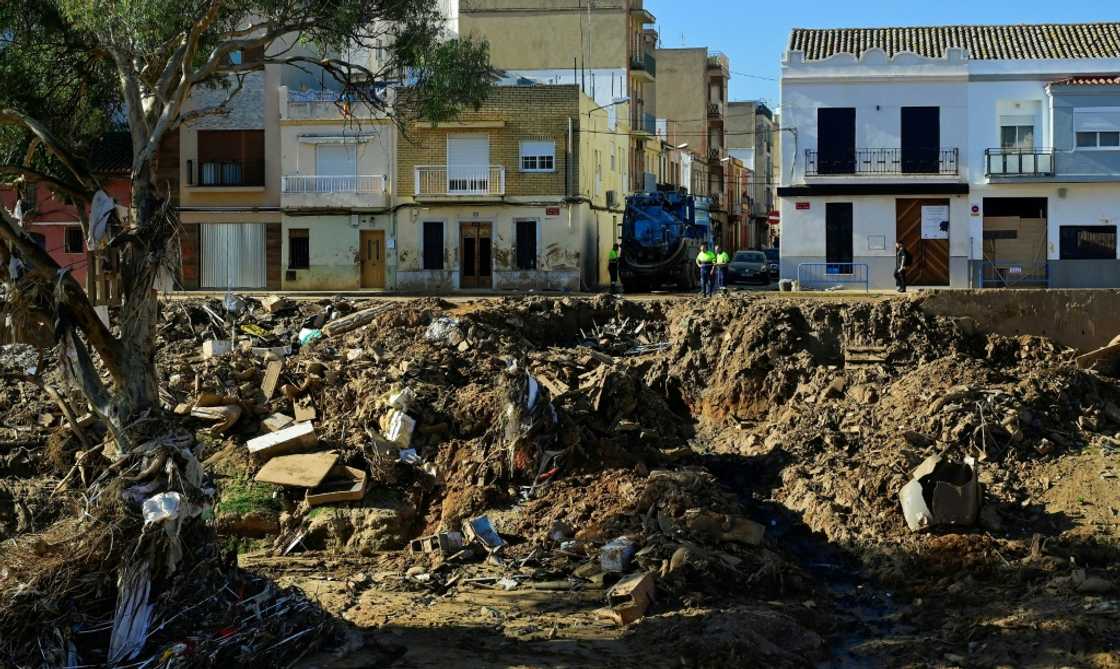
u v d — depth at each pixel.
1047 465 21.09
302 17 20.06
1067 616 15.20
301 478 20.09
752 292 43.31
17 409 22.59
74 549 13.95
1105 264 45.62
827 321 27.05
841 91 46.38
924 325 26.70
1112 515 19.25
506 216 50.38
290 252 51.06
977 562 17.50
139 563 13.66
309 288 51.00
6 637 13.05
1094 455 21.36
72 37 18.66
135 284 16.38
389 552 19.06
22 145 20.22
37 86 19.31
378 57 25.34
